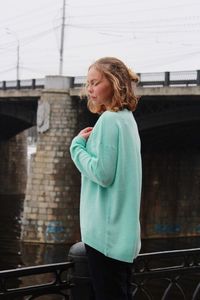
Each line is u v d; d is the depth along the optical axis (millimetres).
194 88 29734
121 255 3951
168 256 5531
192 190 43594
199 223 43781
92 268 4102
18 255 33906
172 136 38781
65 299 4824
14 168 63000
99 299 4078
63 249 35438
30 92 39594
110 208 3998
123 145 3982
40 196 37062
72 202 37125
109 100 4168
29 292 4566
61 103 37594
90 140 4086
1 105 46281
